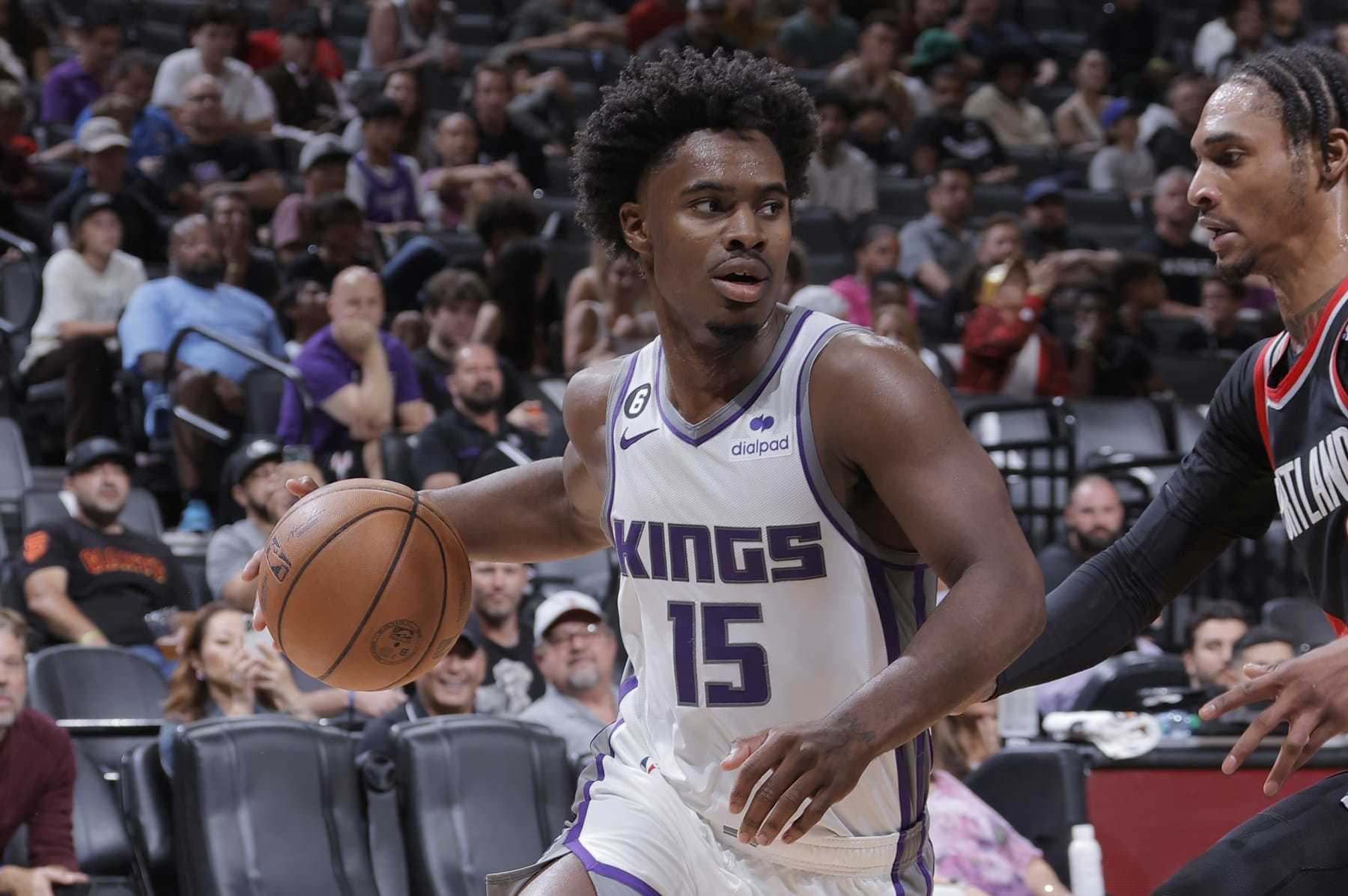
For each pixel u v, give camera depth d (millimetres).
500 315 13844
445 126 17547
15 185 16266
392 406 12680
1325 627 11445
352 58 22062
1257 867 4039
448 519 4414
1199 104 21875
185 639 8812
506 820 8125
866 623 3834
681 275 3779
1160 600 4574
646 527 3969
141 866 7883
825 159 18703
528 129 18328
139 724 8578
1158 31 24734
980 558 3395
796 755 3203
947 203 17469
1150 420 14898
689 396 3906
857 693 3279
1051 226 18625
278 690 8938
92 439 13000
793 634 3854
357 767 8156
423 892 7895
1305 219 4133
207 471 12789
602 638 9141
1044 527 14398
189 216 14398
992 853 7602
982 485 3496
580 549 4676
